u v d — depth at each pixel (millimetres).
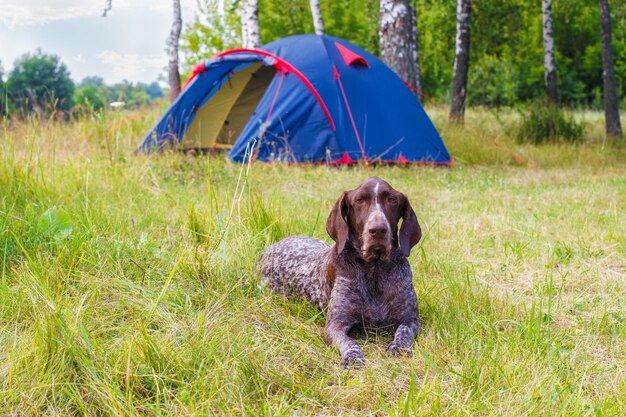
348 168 10891
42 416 2768
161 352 3117
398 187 9375
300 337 3707
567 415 2822
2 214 4875
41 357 2980
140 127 14219
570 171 12297
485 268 5465
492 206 8172
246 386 3055
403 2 14125
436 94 33469
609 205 8242
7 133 6863
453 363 3408
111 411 2754
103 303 3754
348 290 3854
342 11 33875
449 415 2803
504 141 15383
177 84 17828
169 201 7055
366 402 3035
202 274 4434
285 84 11289
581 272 5352
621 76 30562
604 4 17312
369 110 11367
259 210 5578
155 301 3721
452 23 24812
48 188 6180
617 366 3465
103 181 7270
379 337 3924
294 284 4441
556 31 33156
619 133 17594
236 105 13383
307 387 3113
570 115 17891
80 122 12117
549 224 7113
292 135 11016
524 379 3178
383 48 14414
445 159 12000
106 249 4543
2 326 3535
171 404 2871
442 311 4199
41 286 3656
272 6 31422
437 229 6723
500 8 21172
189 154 10914
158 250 4754
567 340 3850
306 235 5488
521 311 4363
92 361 2992
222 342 3340
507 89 32688
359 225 3756
